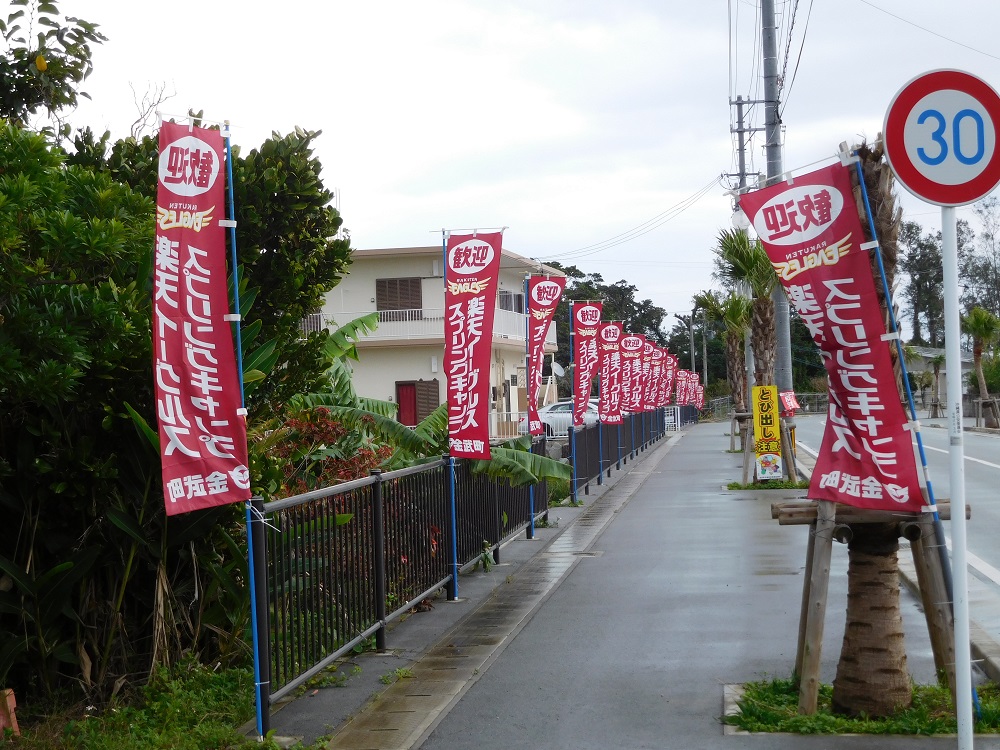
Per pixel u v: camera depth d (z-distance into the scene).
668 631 8.85
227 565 7.69
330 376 12.73
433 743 6.10
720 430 54.47
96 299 6.34
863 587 6.18
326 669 7.84
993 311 75.00
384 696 7.14
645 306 94.25
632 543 14.57
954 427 4.85
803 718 6.04
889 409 5.79
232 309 7.75
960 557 4.84
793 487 21.47
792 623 8.98
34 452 7.00
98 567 7.25
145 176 8.82
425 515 10.05
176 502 5.69
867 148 6.00
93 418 7.29
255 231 8.54
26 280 6.11
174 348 5.74
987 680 7.00
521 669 7.75
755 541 14.19
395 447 12.41
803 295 6.00
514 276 44.66
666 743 5.87
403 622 9.61
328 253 9.45
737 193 6.19
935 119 4.89
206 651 7.73
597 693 7.00
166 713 6.53
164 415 5.68
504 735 6.18
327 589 7.42
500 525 13.40
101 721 6.51
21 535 7.02
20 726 6.61
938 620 6.21
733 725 6.10
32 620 6.82
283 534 6.65
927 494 5.80
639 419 36.69
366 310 39.12
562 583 11.54
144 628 7.55
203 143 5.92
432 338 38.47
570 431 20.28
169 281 5.73
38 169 6.22
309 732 6.40
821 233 5.93
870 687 6.11
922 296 86.69
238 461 5.96
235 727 6.50
